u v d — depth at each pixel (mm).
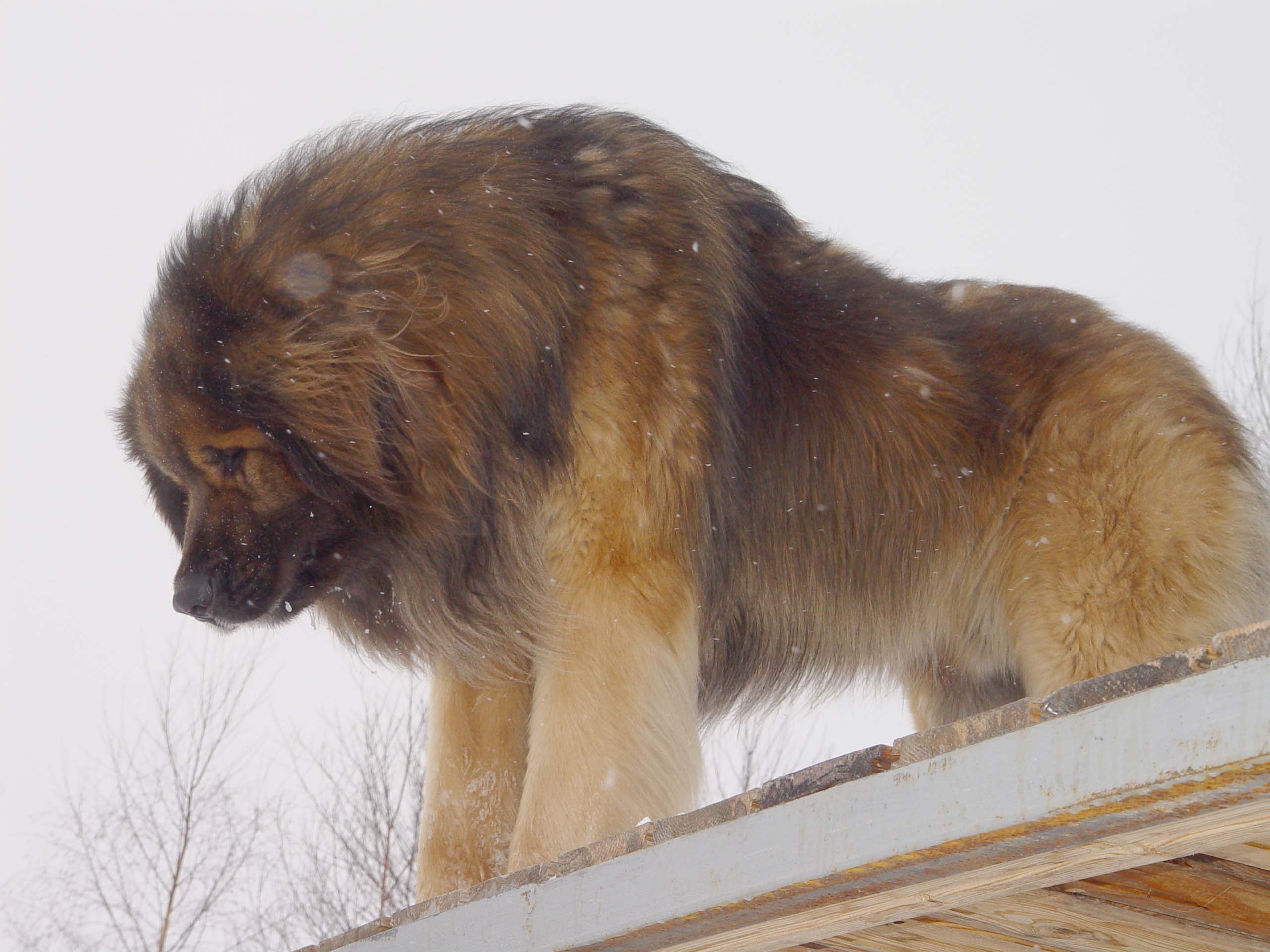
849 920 2184
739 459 4391
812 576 4586
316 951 3215
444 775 4422
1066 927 2348
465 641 4199
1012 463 4629
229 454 4012
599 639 3980
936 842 1792
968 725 1788
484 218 4094
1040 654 4480
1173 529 4375
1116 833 1652
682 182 4469
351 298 3908
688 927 2260
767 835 2062
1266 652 1432
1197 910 2166
